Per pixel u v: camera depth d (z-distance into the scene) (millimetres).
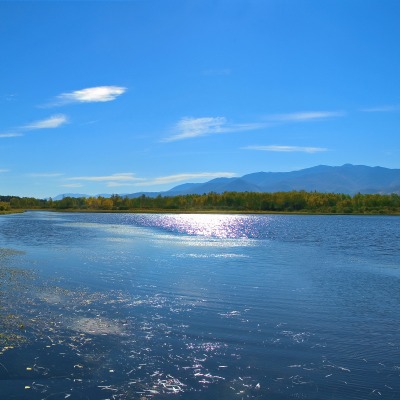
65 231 79000
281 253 48281
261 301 24969
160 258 42344
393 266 39219
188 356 16125
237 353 16547
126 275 32406
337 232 82938
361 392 13570
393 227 98312
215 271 35031
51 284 28406
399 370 15258
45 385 13594
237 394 13281
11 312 21219
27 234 71250
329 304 24531
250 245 57219
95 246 52969
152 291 27031
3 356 15664
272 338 18375
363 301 25328
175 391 13383
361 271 36219
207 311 22438
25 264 37031
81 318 20594
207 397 13055
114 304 23438
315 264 39969
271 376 14586
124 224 105625
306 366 15477
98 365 15125
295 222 121188
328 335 18922
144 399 12867
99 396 12969
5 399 12656
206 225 105125
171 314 21703
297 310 23078
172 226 99875
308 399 13086
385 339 18500
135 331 18828
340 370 15180
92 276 31734
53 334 18141
